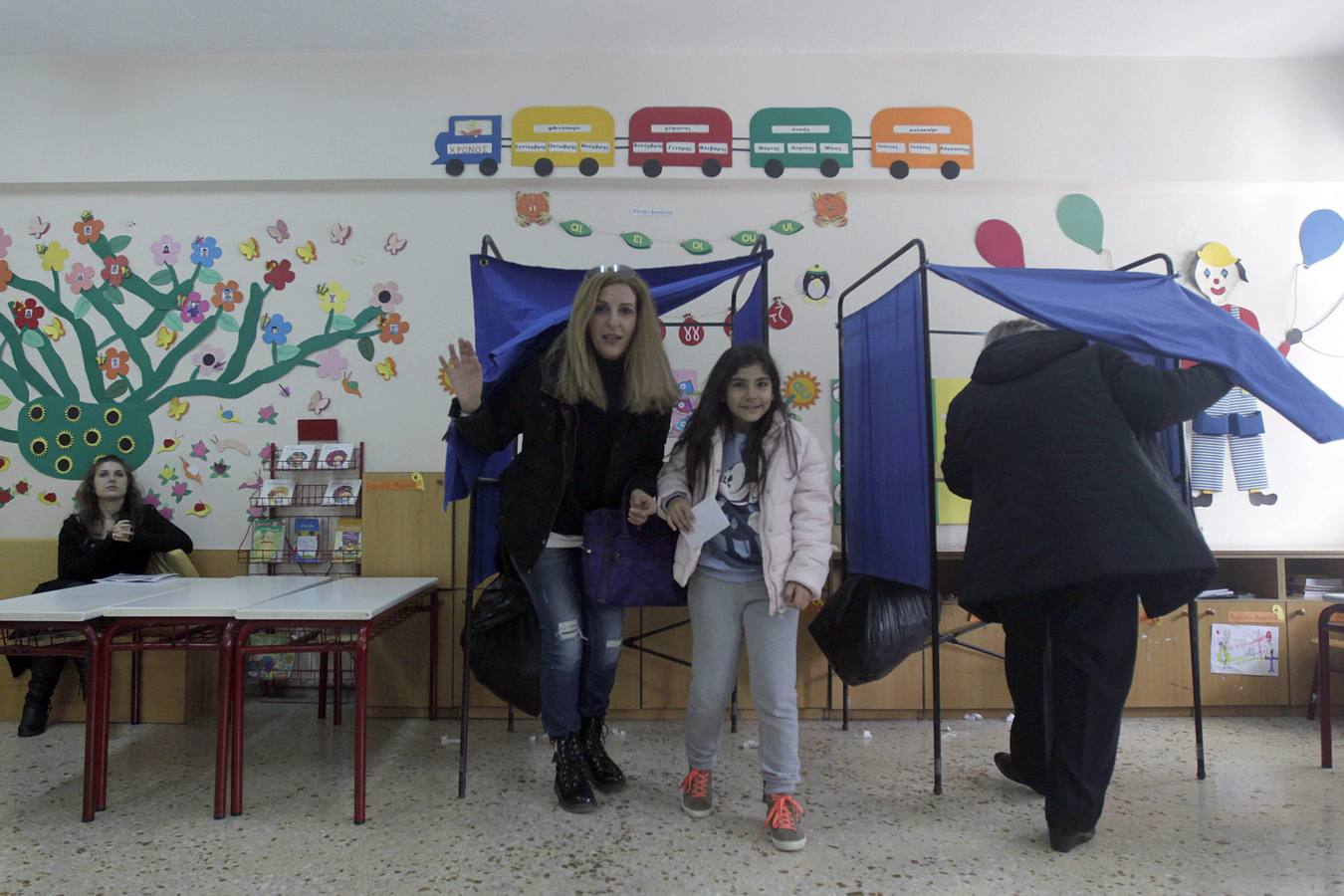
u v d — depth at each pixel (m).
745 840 1.74
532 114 3.05
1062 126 3.12
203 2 2.75
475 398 1.79
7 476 3.02
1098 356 1.72
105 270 3.06
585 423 1.84
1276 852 1.68
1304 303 3.17
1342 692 2.73
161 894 1.50
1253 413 3.07
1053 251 3.13
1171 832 1.78
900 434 2.23
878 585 2.42
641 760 2.29
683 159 3.05
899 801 1.97
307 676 2.96
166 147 3.03
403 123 3.05
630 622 2.69
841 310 2.77
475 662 2.29
